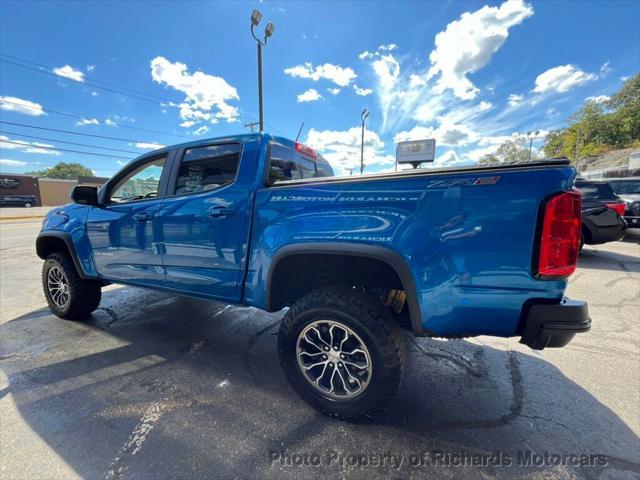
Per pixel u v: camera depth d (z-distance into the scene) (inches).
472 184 59.8
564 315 57.6
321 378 77.0
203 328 129.3
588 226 252.2
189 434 70.3
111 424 73.4
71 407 79.4
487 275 60.2
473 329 63.6
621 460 62.9
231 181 89.0
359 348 71.7
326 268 85.4
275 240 78.8
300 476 59.6
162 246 101.5
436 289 63.0
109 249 116.1
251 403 81.3
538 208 56.8
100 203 118.1
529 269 58.1
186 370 97.3
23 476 59.5
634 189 338.3
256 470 60.9
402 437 69.4
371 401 70.0
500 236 58.7
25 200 1338.6
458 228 60.9
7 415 76.5
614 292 169.3
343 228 70.0
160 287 105.7
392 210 65.6
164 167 103.8
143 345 113.8
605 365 99.6
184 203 95.3
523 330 61.0
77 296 130.1
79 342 115.8
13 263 252.5
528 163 58.5
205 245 91.9
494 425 73.2
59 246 139.9
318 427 72.6
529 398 83.2
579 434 70.1
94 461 62.9
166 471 60.6
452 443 67.6
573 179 57.5
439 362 102.3
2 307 152.6
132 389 87.2
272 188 80.3
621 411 77.7
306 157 119.0
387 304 84.5
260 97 446.3
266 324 133.6
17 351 108.7
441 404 80.9
